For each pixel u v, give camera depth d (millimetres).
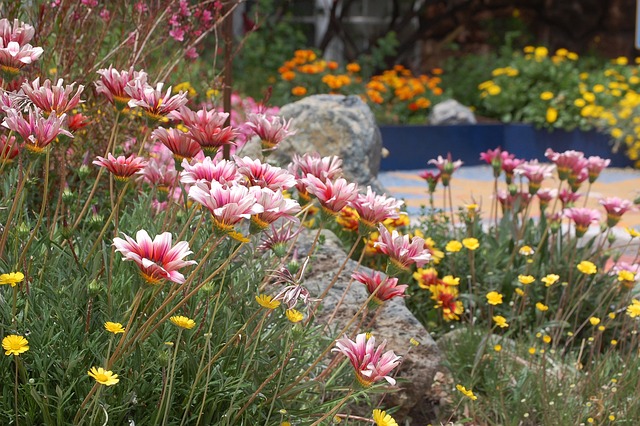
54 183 3783
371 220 2652
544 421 3654
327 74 12922
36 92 2543
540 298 4750
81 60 4152
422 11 17578
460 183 11438
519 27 17609
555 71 14312
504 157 4977
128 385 2461
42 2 4141
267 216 2262
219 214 2131
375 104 13492
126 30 4758
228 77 4840
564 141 13898
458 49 18031
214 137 2545
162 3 4516
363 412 3438
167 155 4336
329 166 2906
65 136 2682
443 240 5195
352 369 2949
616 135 13375
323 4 17906
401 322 3775
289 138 6094
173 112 2576
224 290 2771
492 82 14750
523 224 5000
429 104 14273
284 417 2656
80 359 2379
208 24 4852
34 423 2457
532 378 3938
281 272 2738
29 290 2537
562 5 17734
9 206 2787
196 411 2553
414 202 9695
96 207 3883
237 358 2596
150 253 2107
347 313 3709
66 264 2779
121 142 4191
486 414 3764
